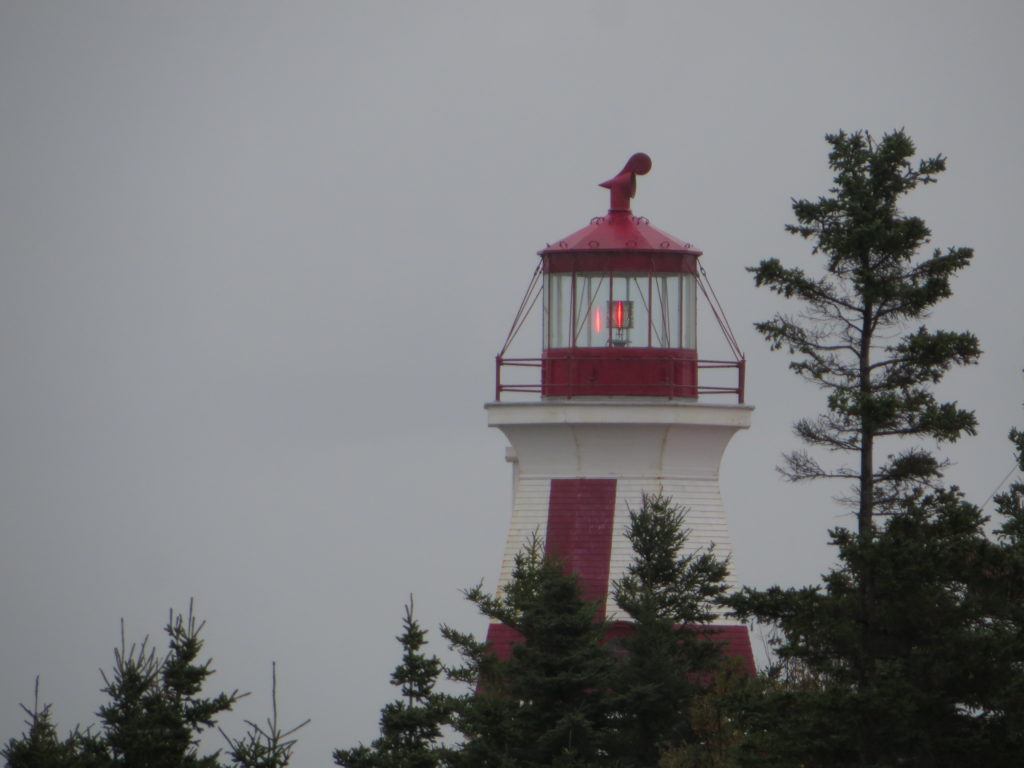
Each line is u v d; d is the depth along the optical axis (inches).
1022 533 4763.8
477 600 5703.7
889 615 4672.7
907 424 4692.4
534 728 5211.6
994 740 4616.1
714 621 5821.9
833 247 4697.3
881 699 4554.6
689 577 5556.1
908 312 4712.1
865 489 4704.7
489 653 5605.3
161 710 4648.1
